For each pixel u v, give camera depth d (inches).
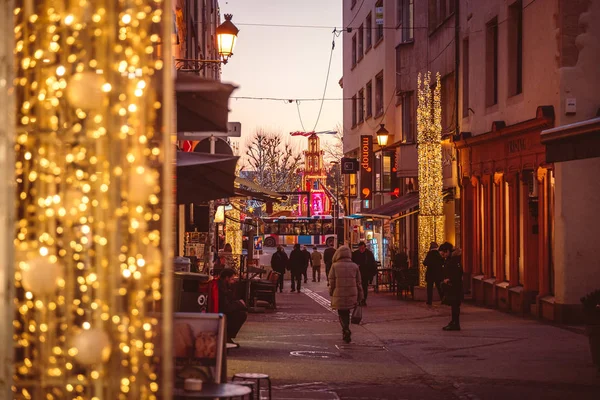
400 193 1820.9
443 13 1461.6
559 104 920.9
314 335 865.5
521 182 1049.5
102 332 205.2
